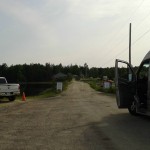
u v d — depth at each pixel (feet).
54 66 508.94
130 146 28.58
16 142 30.68
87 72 590.14
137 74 48.98
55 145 29.22
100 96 110.93
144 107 47.50
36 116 50.57
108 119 46.26
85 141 30.86
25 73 406.21
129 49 137.18
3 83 93.66
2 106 71.87
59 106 69.05
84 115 51.29
